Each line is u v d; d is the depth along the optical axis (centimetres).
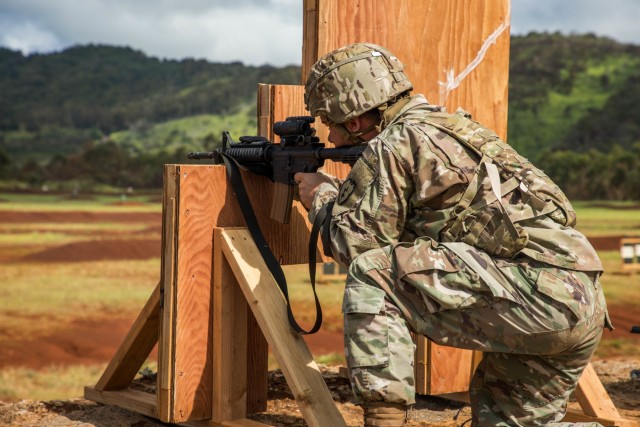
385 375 233
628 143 11444
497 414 256
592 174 9525
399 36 347
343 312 241
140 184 13325
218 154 306
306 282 2433
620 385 436
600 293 240
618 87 13750
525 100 13538
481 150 238
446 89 364
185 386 296
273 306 285
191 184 292
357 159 265
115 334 2258
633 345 1307
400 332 237
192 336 297
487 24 376
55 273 3591
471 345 239
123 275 3575
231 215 304
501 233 232
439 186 235
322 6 323
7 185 11738
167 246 293
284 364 273
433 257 234
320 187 272
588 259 234
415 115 249
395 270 238
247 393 328
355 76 257
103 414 341
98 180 13125
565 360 246
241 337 306
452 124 244
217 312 299
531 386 251
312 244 263
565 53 15525
